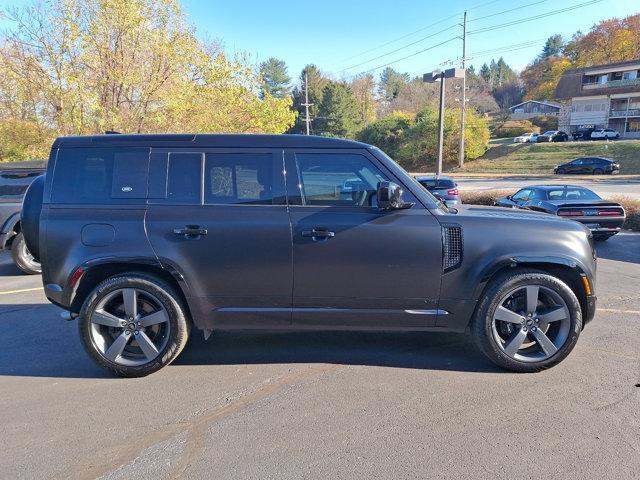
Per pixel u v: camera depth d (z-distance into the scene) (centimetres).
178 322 396
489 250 382
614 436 303
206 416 337
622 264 876
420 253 382
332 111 7238
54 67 1528
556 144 5031
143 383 390
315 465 279
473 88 8981
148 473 274
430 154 5400
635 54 7850
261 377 397
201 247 386
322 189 394
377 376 395
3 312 593
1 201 816
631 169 3997
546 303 398
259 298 393
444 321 393
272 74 9319
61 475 274
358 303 390
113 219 388
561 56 9512
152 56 1664
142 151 399
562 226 395
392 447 295
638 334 485
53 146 405
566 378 385
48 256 391
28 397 369
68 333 516
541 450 289
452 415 331
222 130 1936
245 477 269
